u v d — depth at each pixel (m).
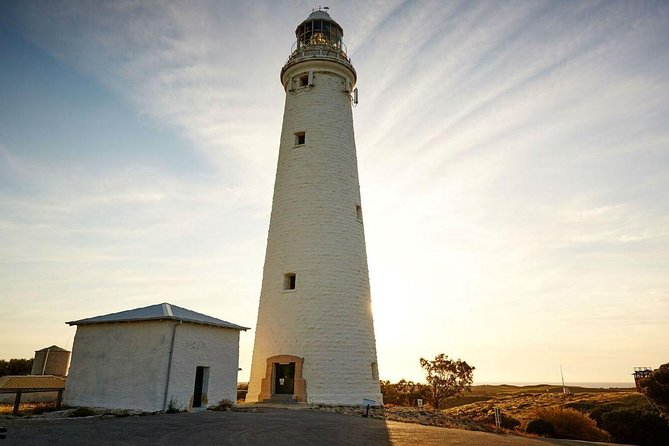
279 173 28.03
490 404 54.44
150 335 18.30
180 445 11.23
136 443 11.27
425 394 39.06
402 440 14.06
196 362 19.16
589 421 31.42
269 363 23.97
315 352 23.27
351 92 30.47
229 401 20.72
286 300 24.62
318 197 26.12
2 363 42.22
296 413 19.06
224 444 11.57
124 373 18.31
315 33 31.20
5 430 11.74
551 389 80.06
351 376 23.45
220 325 20.47
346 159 27.72
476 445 14.34
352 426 15.99
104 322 19.20
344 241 25.67
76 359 19.62
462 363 39.12
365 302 25.61
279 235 26.25
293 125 28.41
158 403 17.34
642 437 29.41
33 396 24.31
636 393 47.88
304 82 29.56
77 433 12.27
